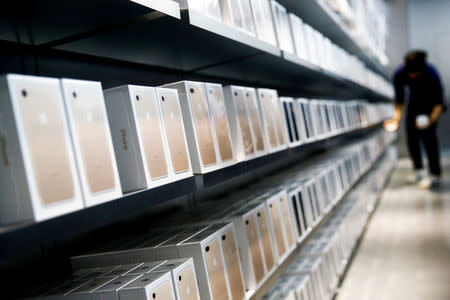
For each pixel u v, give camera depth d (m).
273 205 2.26
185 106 1.56
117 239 1.85
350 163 4.75
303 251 3.20
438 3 12.05
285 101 2.72
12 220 0.90
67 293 1.29
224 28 1.75
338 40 5.10
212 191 3.01
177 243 1.53
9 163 0.89
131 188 1.27
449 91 12.14
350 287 3.63
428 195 6.62
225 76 3.38
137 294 1.20
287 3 3.12
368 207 5.61
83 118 1.06
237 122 1.94
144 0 1.26
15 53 1.62
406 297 3.32
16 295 1.43
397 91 7.07
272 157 2.31
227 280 1.62
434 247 4.34
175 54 2.19
